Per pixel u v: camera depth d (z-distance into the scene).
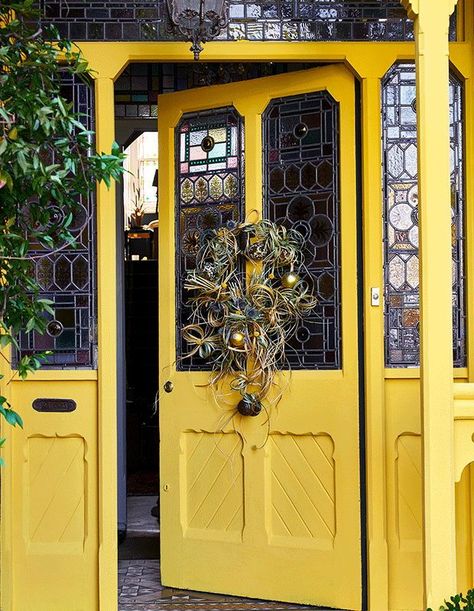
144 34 4.46
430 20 3.48
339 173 4.54
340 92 4.54
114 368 4.43
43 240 3.33
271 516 4.64
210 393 4.76
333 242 4.56
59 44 3.35
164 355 4.90
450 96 4.55
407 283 4.50
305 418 4.56
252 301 4.63
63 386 4.47
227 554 4.71
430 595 3.37
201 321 4.80
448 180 3.46
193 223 4.89
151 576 5.16
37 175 2.92
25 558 4.45
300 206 4.64
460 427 3.46
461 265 4.52
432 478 3.40
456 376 4.48
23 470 4.46
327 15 4.49
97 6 4.45
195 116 4.91
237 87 4.77
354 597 4.44
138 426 8.60
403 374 4.46
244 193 4.73
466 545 4.44
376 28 4.50
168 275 4.91
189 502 4.84
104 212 4.42
